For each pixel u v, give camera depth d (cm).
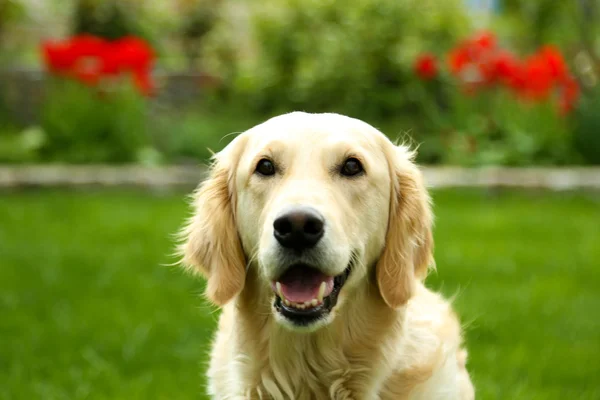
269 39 1405
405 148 403
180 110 1476
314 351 369
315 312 336
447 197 1119
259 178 361
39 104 1531
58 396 507
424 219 386
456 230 936
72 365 557
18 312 659
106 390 518
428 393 375
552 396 500
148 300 689
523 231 941
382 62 1311
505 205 1089
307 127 361
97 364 550
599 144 1245
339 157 354
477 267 783
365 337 371
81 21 1677
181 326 628
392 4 1331
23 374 542
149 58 1272
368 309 372
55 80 1312
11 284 729
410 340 380
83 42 1274
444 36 1355
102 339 598
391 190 380
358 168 358
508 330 616
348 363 370
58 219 986
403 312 379
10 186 1135
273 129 368
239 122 1356
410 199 383
